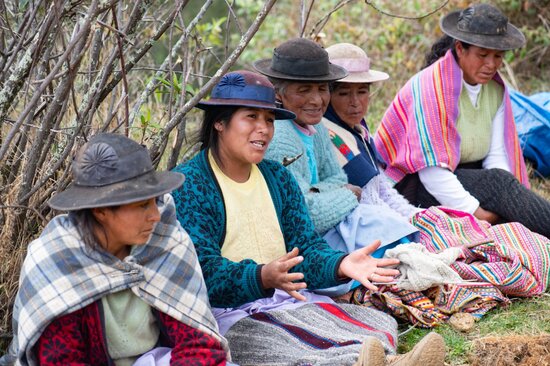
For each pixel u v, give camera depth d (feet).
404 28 26.63
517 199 15.02
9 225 11.23
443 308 12.46
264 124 10.88
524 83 26.13
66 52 9.59
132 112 11.96
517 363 11.01
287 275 10.01
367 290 12.60
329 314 11.16
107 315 8.96
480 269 12.91
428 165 15.52
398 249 12.45
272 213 11.43
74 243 8.80
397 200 14.66
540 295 13.20
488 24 15.42
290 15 29.43
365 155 14.64
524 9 27.48
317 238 11.59
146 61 17.81
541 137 18.65
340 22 27.58
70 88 10.21
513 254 13.16
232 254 11.14
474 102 16.16
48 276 8.72
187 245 9.46
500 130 16.52
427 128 15.61
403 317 12.44
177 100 12.03
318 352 9.88
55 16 9.72
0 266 11.21
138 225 8.62
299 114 12.93
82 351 8.90
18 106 14.66
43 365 8.68
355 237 12.96
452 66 15.74
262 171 11.57
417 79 16.05
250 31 9.77
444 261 12.74
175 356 9.02
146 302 9.13
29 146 11.85
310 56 12.71
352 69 14.24
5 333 11.00
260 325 10.62
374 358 9.12
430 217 14.06
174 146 12.07
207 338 9.13
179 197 10.83
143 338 9.26
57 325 8.74
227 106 10.80
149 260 9.18
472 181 15.57
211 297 10.57
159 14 14.67
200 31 20.31
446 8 26.55
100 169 8.43
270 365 9.90
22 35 10.52
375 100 24.82
